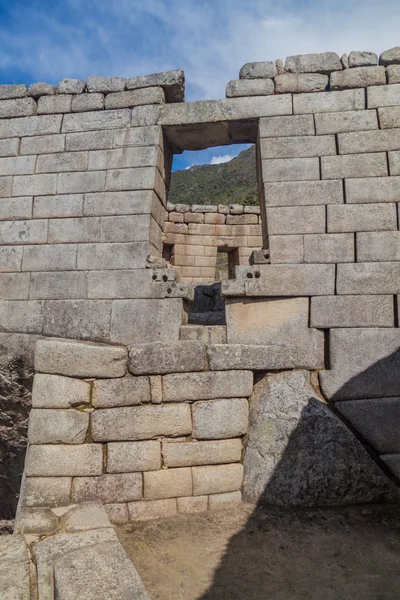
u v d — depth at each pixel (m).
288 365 5.33
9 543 3.58
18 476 8.79
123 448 4.71
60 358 4.82
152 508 4.62
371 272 5.70
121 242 6.29
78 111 6.80
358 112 6.11
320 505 4.70
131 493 4.62
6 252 6.60
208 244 14.21
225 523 4.46
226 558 3.86
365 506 4.73
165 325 5.92
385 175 5.91
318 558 3.84
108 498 4.60
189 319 7.29
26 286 6.45
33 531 3.90
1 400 7.35
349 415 5.37
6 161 6.86
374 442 5.29
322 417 5.03
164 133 6.76
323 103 6.20
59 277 6.37
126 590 2.86
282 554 3.91
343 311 5.67
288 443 4.89
